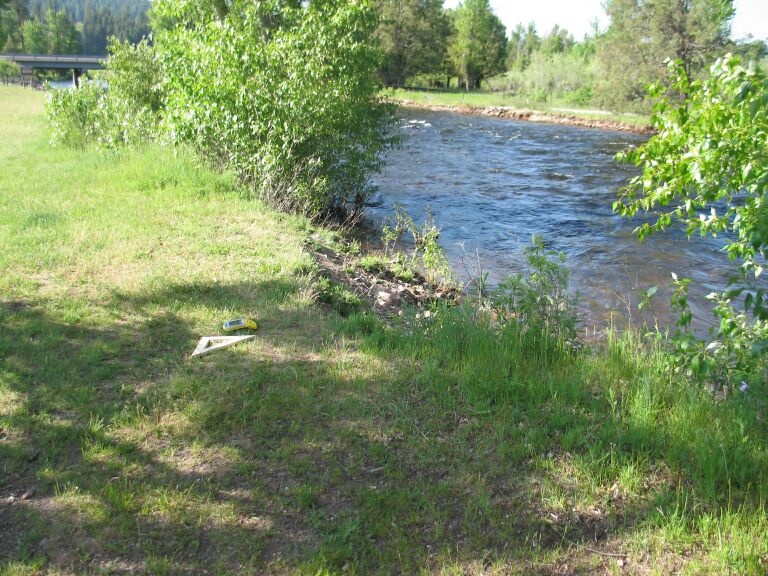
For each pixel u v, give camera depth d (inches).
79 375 192.5
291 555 128.5
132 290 261.6
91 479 147.3
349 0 519.5
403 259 413.4
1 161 554.3
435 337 232.2
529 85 2394.2
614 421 171.5
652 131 1439.5
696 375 194.5
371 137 555.2
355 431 170.2
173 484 147.3
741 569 121.6
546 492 146.6
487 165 868.0
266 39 579.2
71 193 426.6
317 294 276.1
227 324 231.8
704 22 1387.8
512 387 190.1
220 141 483.2
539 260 240.5
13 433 162.7
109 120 620.7
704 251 478.6
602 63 1609.3
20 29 4463.6
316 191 489.1
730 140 173.9
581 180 771.4
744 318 194.7
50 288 259.1
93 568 122.6
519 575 124.2
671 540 130.9
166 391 185.6
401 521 138.2
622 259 457.1
